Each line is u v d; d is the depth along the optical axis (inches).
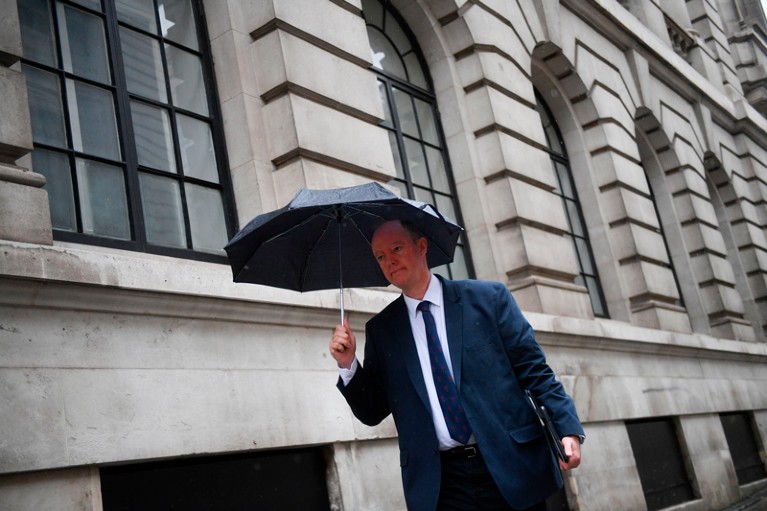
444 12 369.7
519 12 422.6
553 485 120.0
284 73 245.1
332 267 138.9
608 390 362.0
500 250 355.6
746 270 692.7
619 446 358.0
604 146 473.1
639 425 393.7
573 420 119.0
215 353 190.4
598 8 510.0
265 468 201.8
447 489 122.3
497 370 123.7
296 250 135.0
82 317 163.8
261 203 236.8
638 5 664.4
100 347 165.3
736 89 823.1
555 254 370.9
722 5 1011.3
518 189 360.8
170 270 179.0
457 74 373.4
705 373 478.6
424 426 124.0
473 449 121.0
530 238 356.2
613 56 534.9
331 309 219.5
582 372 349.4
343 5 281.7
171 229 219.9
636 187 486.6
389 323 131.6
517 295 347.3
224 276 191.9
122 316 171.6
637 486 359.9
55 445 151.3
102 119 210.7
